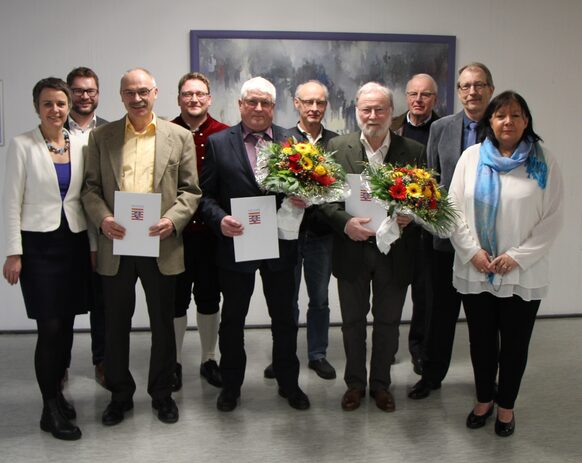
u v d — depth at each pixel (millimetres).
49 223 2494
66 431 2537
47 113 2457
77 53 3996
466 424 2680
